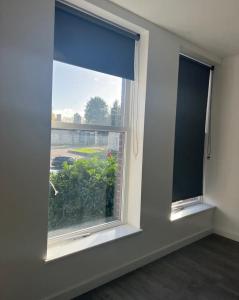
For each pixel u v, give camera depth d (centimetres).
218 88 358
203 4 218
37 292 192
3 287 175
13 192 175
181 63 317
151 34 257
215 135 362
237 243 333
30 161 182
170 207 295
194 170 353
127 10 233
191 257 291
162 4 221
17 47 172
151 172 271
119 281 239
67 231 232
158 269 263
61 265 204
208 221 358
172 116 288
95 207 253
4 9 165
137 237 261
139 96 264
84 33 224
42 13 182
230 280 249
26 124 179
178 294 224
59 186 224
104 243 230
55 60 208
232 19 243
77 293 215
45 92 186
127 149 272
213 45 308
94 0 211
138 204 265
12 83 171
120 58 252
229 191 349
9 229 175
